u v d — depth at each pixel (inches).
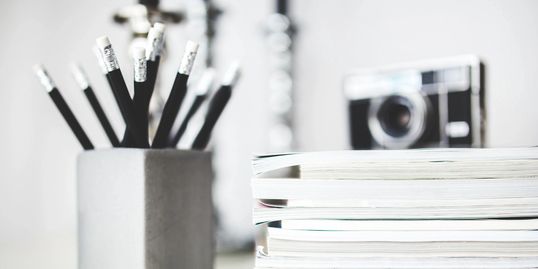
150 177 13.0
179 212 14.1
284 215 11.6
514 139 26.6
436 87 22.5
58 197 30.8
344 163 11.6
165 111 13.5
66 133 31.0
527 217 11.4
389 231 11.5
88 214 13.5
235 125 35.7
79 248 13.9
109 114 31.4
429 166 11.5
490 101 27.7
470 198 11.3
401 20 32.7
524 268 11.2
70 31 31.1
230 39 35.9
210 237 15.9
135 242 12.8
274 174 19.9
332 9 37.1
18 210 29.6
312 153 11.7
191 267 14.7
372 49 34.5
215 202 25.5
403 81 23.7
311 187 11.6
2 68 29.2
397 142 23.7
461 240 11.3
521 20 26.6
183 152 14.4
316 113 37.5
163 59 20.4
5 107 29.3
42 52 30.2
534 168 11.3
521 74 26.5
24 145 29.8
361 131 25.3
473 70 21.6
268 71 37.1
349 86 25.8
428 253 11.4
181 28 31.0
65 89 30.7
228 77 15.6
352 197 11.5
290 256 11.6
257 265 11.7
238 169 35.5
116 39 31.8
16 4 29.6
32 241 28.3
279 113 33.3
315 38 38.2
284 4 33.9
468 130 21.5
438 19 30.6
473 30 28.8
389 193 11.4
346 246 11.5
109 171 13.2
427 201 11.4
